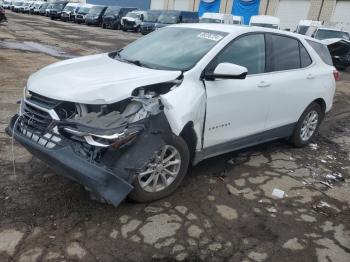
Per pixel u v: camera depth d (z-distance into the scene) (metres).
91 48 16.92
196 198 4.02
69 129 3.29
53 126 3.44
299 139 5.77
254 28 4.82
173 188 3.96
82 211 3.58
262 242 3.41
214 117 4.16
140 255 3.10
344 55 17.67
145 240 3.28
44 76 3.87
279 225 3.69
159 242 3.27
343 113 8.75
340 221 3.88
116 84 3.49
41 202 3.66
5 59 11.57
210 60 4.15
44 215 3.47
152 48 4.71
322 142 6.40
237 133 4.59
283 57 5.18
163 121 3.61
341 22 27.92
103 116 3.35
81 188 3.94
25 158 4.55
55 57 13.16
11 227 3.27
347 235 3.65
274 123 5.13
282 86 5.00
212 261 3.11
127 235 3.31
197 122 3.97
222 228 3.55
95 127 3.21
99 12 35.34
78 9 38.16
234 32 4.55
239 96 4.39
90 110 3.46
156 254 3.13
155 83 3.70
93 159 3.29
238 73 3.90
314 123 5.96
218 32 4.59
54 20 39.72
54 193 3.82
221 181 4.45
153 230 3.41
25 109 3.74
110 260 3.01
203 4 36.84
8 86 8.14
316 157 5.60
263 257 3.22
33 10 48.31
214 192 4.18
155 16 29.50
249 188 4.36
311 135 6.00
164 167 3.79
